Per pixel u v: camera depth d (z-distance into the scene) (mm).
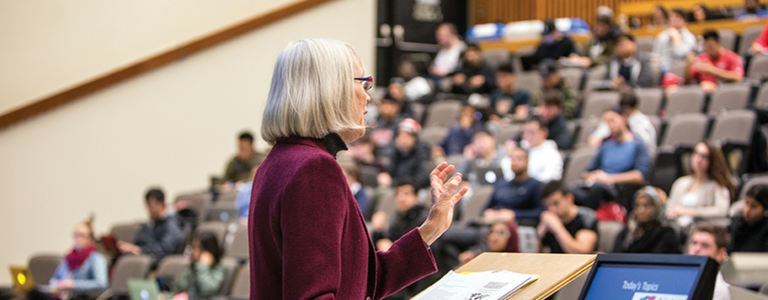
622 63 6059
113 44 5879
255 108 6590
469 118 5668
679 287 955
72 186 5637
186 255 4738
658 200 3072
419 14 8617
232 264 3922
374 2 7613
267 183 980
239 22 6465
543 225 3332
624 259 1037
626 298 991
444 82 7234
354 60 1062
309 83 1006
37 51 5586
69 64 5699
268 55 6684
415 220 3738
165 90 6070
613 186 4137
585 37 7688
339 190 957
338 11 7230
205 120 6277
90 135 5723
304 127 1000
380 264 1055
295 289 893
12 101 5477
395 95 6352
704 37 5719
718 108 5125
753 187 3000
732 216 3166
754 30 6371
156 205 4816
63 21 5691
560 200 3344
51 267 4762
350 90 1021
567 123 5230
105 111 5793
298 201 927
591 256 1067
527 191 3994
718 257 2570
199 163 6234
